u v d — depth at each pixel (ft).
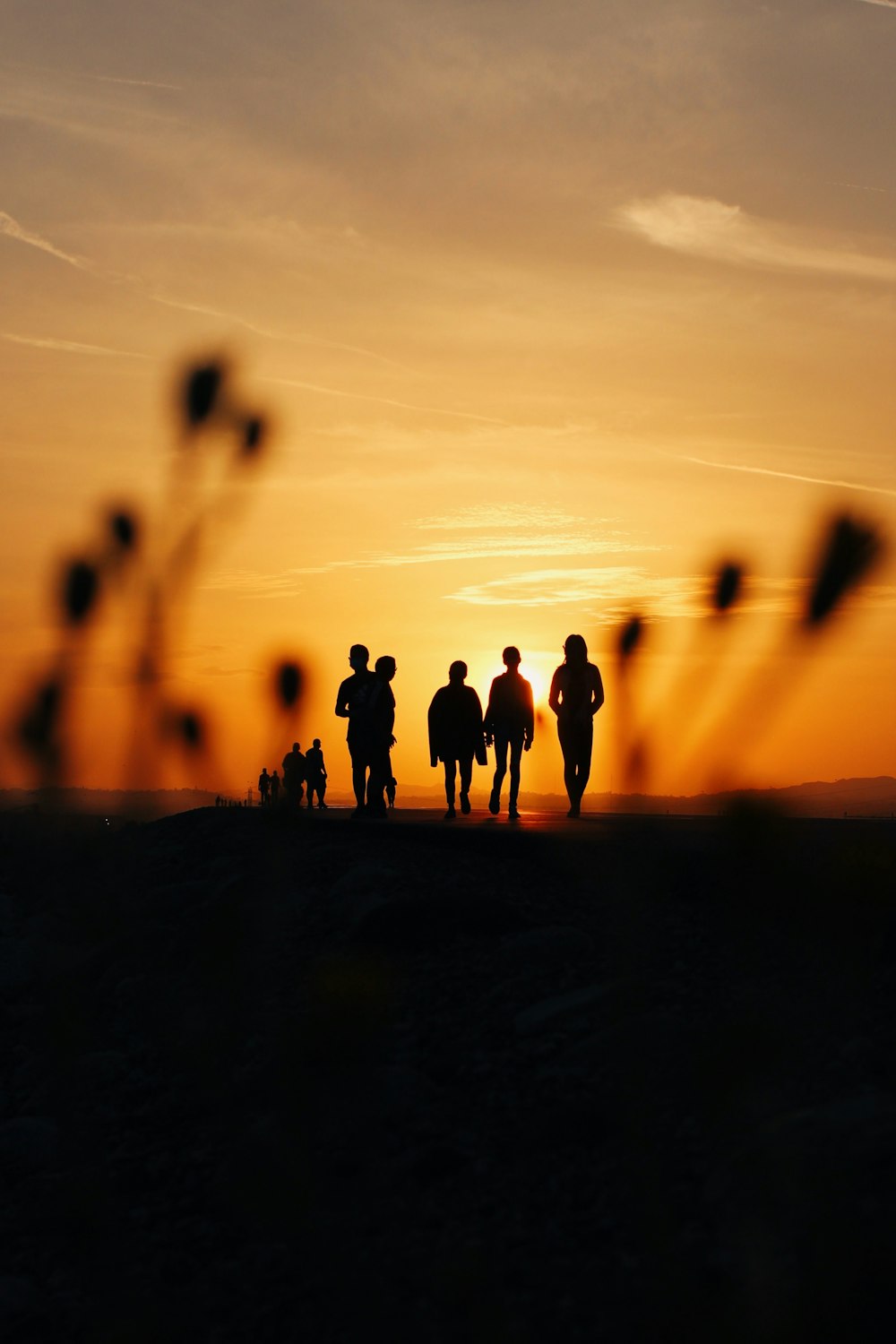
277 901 10.46
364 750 46.73
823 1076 15.06
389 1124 18.90
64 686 6.37
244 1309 14.99
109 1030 24.95
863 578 4.61
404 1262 12.44
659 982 19.06
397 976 26.17
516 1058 21.49
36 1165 22.15
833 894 9.46
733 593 5.54
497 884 32.65
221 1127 10.86
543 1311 13.03
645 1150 10.52
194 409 6.24
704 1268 11.90
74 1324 16.29
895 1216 11.54
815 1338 10.38
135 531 6.39
